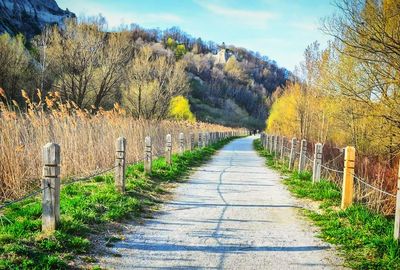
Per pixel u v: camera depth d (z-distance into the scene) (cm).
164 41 14475
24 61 3912
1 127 987
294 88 2738
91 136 1364
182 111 5525
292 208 927
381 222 721
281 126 3369
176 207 905
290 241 658
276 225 764
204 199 1012
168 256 567
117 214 756
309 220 809
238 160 2230
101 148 1347
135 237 653
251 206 941
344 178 856
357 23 1062
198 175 1476
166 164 1502
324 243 651
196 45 18312
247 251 601
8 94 3678
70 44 3534
